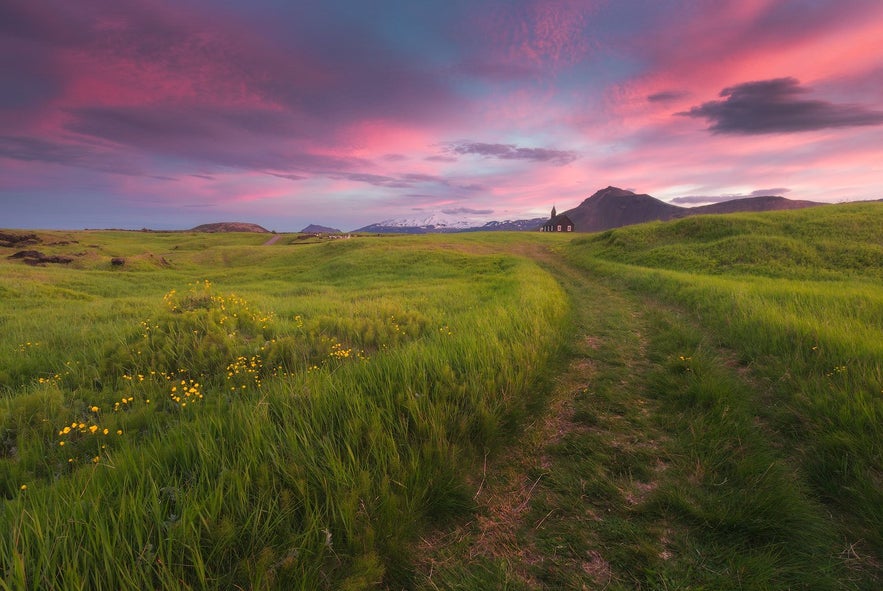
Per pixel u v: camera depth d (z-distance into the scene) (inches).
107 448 129.5
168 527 79.7
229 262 2244.1
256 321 325.7
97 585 69.0
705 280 614.5
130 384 203.8
